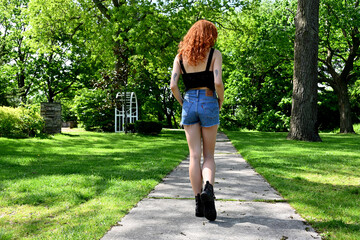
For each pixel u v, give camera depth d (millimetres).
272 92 27734
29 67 27672
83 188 3900
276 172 5113
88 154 7898
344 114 21375
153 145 10797
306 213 2891
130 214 2875
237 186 4145
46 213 2902
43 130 14039
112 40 17453
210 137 2828
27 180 4371
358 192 3766
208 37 2748
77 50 23328
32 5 19547
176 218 2764
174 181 4496
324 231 2418
